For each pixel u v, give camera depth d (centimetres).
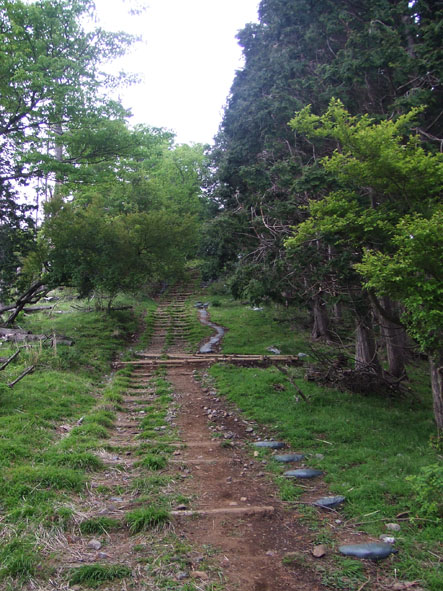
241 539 375
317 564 336
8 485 434
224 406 917
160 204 2389
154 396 1000
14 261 1497
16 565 311
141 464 552
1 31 1276
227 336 1769
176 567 325
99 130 1355
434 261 512
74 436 632
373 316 1048
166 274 1773
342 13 1016
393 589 303
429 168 580
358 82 930
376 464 562
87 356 1310
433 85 909
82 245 1494
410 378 1275
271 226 1062
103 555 339
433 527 387
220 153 1702
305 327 1914
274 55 1240
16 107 1331
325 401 919
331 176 830
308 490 493
